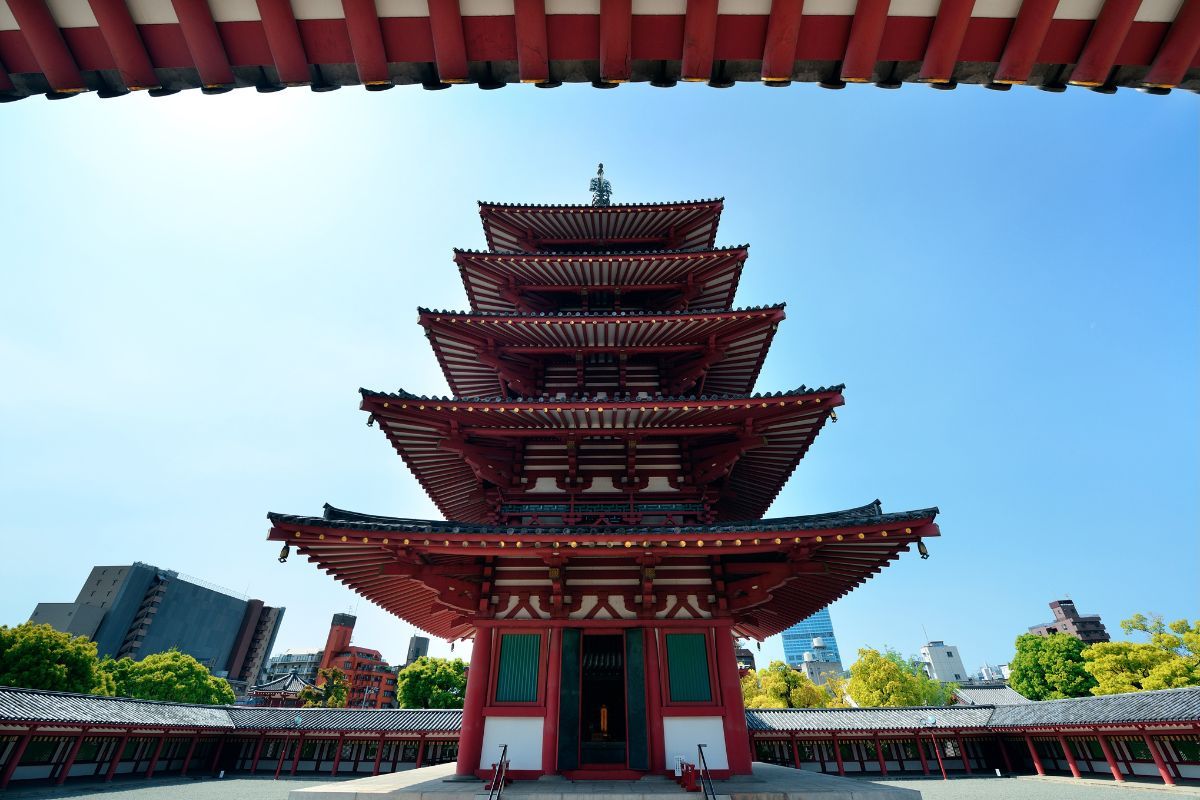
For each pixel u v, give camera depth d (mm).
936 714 42750
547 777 11875
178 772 38938
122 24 5059
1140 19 5043
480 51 5426
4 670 43500
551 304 21344
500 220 22484
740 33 5355
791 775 14875
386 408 14234
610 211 22000
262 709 43781
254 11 5191
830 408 14508
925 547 12148
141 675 63000
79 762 32719
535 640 13453
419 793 10648
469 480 18125
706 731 12445
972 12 5164
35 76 5305
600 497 15602
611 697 20125
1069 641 60500
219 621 110750
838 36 5344
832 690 78188
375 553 13180
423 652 125062
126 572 98688
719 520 22328
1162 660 48156
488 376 20000
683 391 18500
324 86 5598
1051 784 34500
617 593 13805
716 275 20297
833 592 16359
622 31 5223
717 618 13359
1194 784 30344
